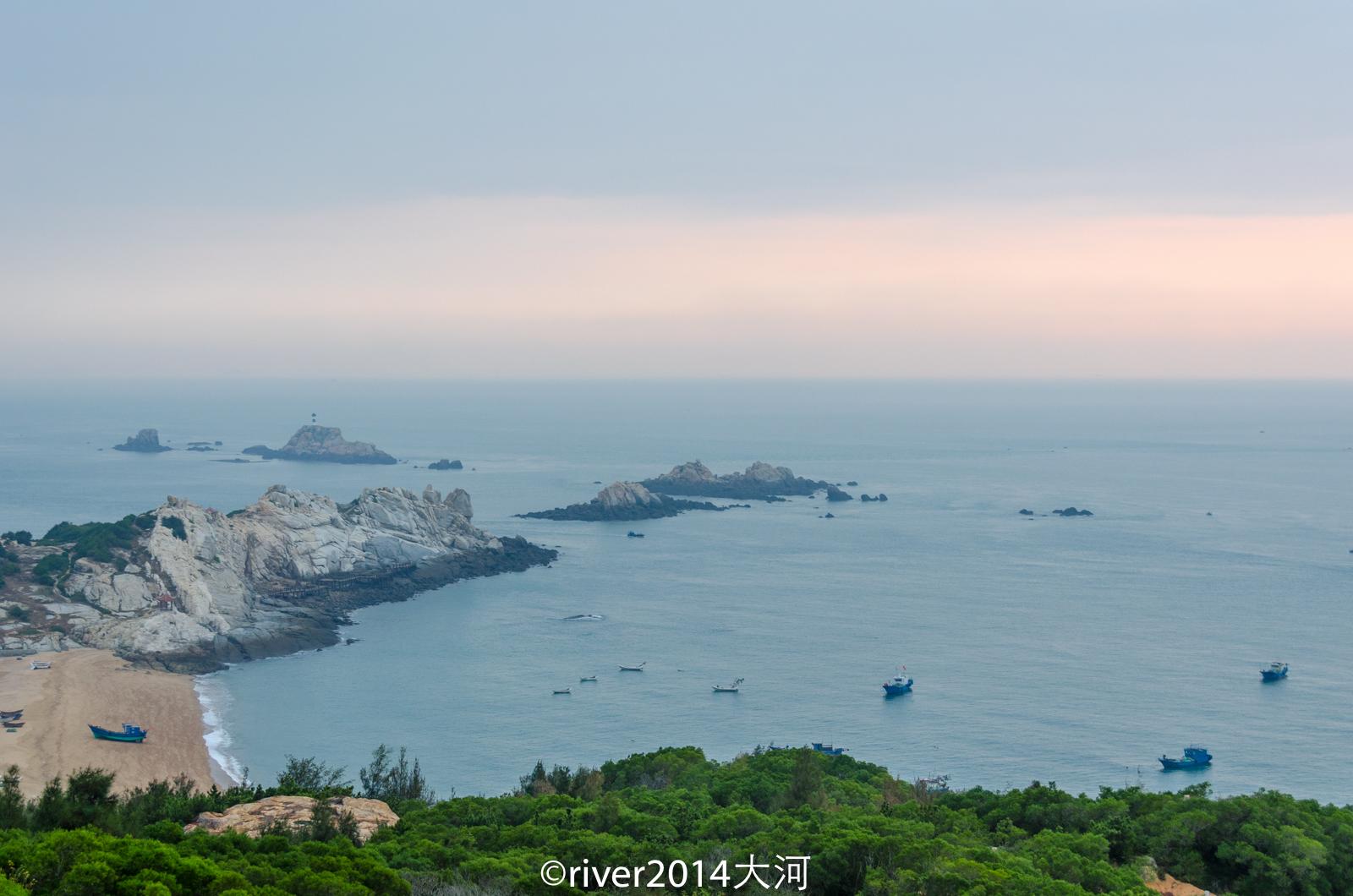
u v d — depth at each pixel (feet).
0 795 258.16
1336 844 280.92
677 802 313.32
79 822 253.03
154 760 485.15
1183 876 276.62
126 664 623.36
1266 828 280.10
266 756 506.07
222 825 267.18
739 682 623.36
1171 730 548.31
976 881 226.79
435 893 214.28
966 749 524.11
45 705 536.42
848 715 571.28
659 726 556.92
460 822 286.46
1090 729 550.77
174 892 186.19
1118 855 286.05
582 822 280.51
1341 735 541.34
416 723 559.38
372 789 355.56
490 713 576.61
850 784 350.02
